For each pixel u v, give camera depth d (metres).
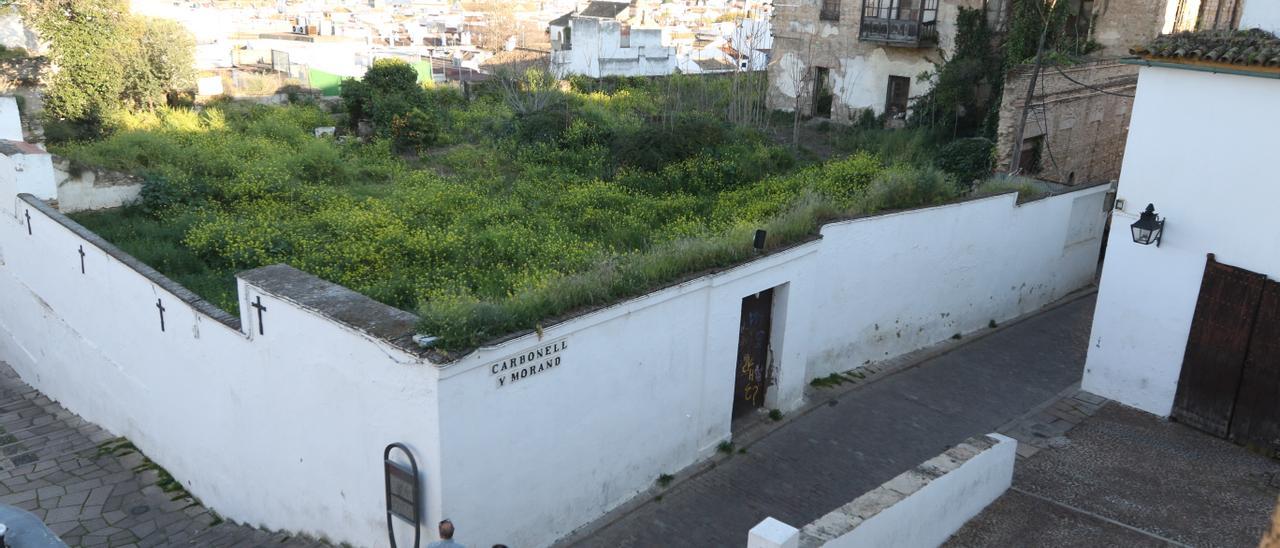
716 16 78.50
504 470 7.98
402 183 18.34
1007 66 24.52
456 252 13.85
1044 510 9.27
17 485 10.80
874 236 12.55
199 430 10.21
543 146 21.28
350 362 7.79
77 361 12.88
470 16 68.12
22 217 13.45
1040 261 16.20
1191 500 9.62
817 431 11.22
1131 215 11.74
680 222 16.14
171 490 10.82
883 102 27.83
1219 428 11.23
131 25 21.94
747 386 11.29
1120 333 12.12
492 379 7.64
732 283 10.12
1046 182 18.55
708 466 10.34
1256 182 10.48
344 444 8.16
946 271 14.10
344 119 24.22
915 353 13.96
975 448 9.10
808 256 11.23
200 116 22.84
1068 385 12.91
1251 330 10.76
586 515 9.11
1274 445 10.70
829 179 18.98
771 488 9.92
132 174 16.14
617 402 9.10
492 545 8.05
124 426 11.99
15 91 19.34
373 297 11.75
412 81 23.56
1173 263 11.42
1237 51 10.30
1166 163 11.27
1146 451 10.81
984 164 21.17
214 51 30.77
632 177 19.52
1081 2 24.42
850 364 13.00
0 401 13.98
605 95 28.69
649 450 9.72
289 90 27.22
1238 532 8.95
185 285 12.23
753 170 20.45
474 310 7.73
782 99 30.52
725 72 36.53
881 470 10.36
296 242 13.93
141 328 10.81
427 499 7.50
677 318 9.58
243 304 8.76
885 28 26.84
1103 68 21.64
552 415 8.36
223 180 17.16
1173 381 11.64
